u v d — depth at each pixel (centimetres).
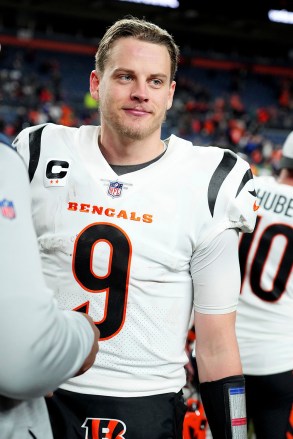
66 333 125
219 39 2564
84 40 2345
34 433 140
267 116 2238
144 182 184
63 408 180
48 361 121
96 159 187
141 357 181
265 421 267
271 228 270
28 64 2238
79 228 181
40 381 122
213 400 189
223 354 188
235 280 188
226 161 190
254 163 1906
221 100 2291
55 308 124
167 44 181
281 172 289
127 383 180
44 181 186
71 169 186
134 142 183
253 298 267
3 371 118
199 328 190
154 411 181
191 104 2164
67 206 183
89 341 134
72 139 192
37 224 186
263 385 264
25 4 2275
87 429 179
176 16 2319
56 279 182
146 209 182
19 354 117
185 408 194
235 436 187
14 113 1825
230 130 2048
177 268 183
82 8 2303
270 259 267
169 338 184
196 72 2492
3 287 118
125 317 179
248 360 265
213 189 185
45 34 2306
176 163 187
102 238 180
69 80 2280
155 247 180
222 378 187
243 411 189
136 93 176
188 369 280
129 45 177
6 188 125
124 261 179
